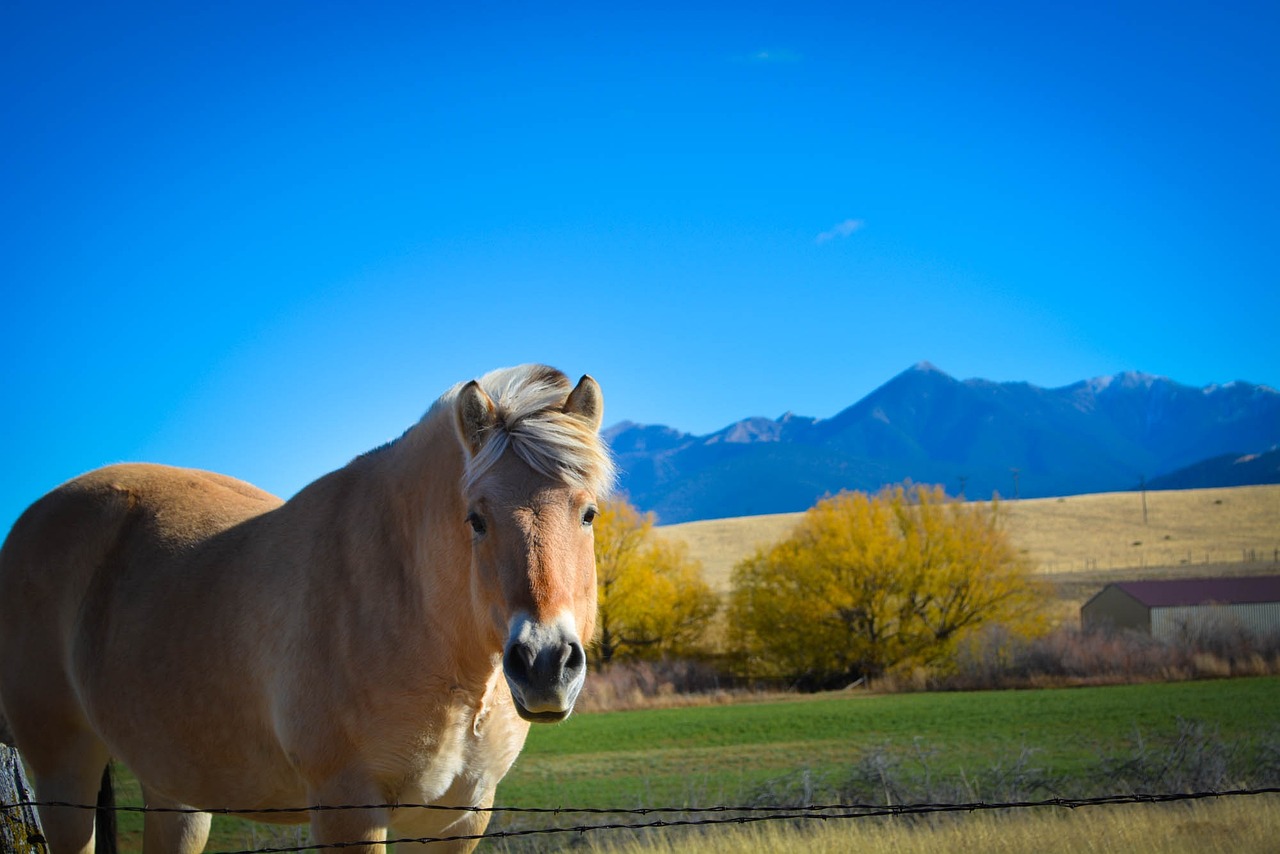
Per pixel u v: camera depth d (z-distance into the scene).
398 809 3.94
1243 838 7.61
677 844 8.72
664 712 33.00
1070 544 101.00
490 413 3.67
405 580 3.90
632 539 47.03
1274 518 107.00
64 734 4.93
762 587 45.16
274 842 10.16
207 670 4.26
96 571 4.90
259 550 4.39
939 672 39.38
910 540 42.41
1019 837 7.92
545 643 3.29
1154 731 22.08
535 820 11.98
